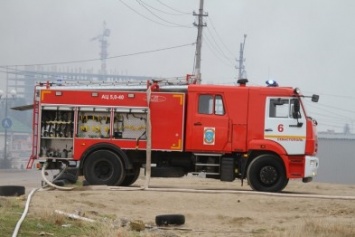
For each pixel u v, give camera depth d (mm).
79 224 13641
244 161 21812
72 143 22422
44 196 18547
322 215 17453
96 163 22266
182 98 22031
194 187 24281
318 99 21875
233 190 21797
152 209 17891
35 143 22516
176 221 15266
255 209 18453
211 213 17219
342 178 56406
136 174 23594
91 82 22781
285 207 18656
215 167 22062
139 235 13289
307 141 21547
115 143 22219
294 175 21531
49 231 12664
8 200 16328
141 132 22219
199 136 21922
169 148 22062
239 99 21859
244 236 14000
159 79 22484
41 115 22562
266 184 21641
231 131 21812
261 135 21703
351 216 17266
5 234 11836
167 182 28297
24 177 42031
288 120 21625
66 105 22422
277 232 14359
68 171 22844
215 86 21969
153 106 22156
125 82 22641
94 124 22438
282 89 21719
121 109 22219
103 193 19781
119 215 16422
